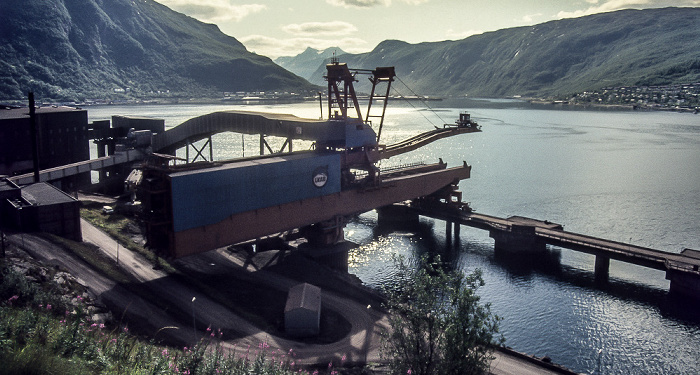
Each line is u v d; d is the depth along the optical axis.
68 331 22.58
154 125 142.00
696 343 67.94
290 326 58.59
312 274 78.00
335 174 90.69
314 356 54.28
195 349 24.83
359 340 58.78
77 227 76.38
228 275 74.50
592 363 62.91
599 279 90.31
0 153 114.06
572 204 143.50
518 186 167.12
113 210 98.94
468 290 36.81
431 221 130.50
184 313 60.34
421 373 37.09
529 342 67.75
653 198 149.50
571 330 71.06
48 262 63.81
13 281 44.00
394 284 86.00
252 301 66.94
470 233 119.56
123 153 126.06
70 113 132.00
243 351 53.38
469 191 160.00
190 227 70.50
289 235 93.25
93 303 55.69
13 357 16.89
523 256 100.56
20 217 71.06
